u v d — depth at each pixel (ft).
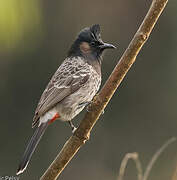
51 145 46.93
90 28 29.07
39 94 46.93
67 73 27.81
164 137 47.37
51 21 44.11
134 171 45.85
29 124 47.44
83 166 47.70
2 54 43.09
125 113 48.34
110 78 21.77
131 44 21.36
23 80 46.60
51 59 45.60
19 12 32.07
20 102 47.16
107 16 46.29
